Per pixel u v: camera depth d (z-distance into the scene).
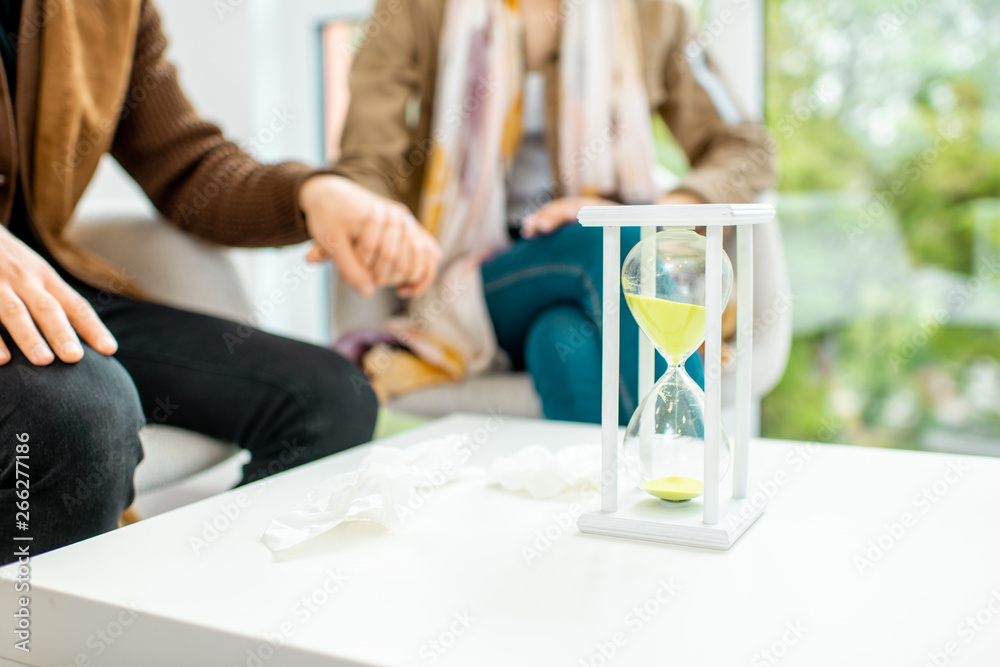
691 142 1.44
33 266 0.74
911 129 1.83
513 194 1.45
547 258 1.12
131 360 0.91
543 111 1.44
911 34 1.79
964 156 1.81
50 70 0.89
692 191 1.21
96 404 0.72
